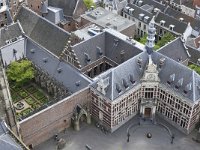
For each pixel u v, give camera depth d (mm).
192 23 170750
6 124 88938
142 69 123625
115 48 136625
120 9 184875
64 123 121812
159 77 122125
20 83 140125
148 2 187500
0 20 166375
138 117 128375
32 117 110688
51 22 154250
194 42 159750
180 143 118562
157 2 185250
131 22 168375
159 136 121250
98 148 117000
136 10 179375
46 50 140125
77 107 121375
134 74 121625
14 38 146625
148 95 126125
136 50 130250
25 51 145125
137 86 122062
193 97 113312
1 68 83000
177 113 120875
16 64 136500
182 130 122438
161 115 127938
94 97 121875
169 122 126000
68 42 130125
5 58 139125
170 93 119625
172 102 120750
